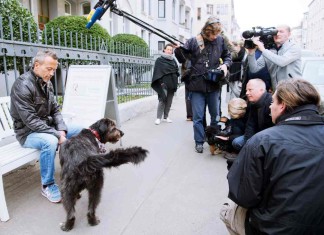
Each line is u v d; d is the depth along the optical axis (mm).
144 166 4473
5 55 4125
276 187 1702
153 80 7160
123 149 2709
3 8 5137
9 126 4012
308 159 1639
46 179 3379
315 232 1670
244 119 4590
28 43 4438
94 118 4969
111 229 2873
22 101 3367
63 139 3518
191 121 7730
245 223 2045
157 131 6586
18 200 3395
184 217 3094
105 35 9234
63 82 5734
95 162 2670
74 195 2807
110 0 3852
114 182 3908
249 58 4395
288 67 4168
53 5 15547
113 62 7141
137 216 3104
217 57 4832
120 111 7156
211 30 4660
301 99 1778
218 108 5258
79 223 2965
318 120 1742
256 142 1774
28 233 2789
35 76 3518
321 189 1621
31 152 3350
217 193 3633
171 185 3844
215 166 4520
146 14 22141
